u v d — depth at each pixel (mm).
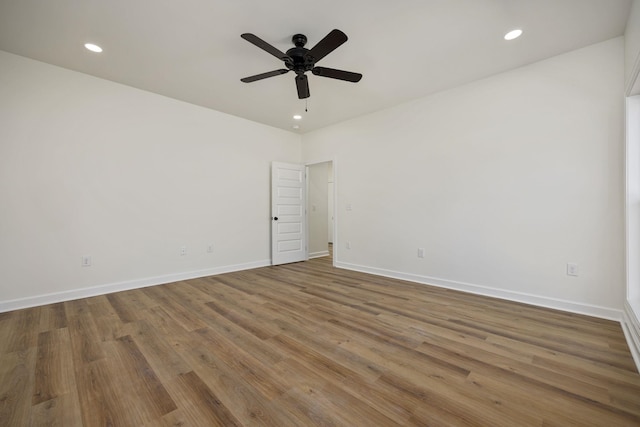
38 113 3010
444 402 1480
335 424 1335
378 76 3275
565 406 1444
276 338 2225
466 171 3471
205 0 2098
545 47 2699
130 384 1642
